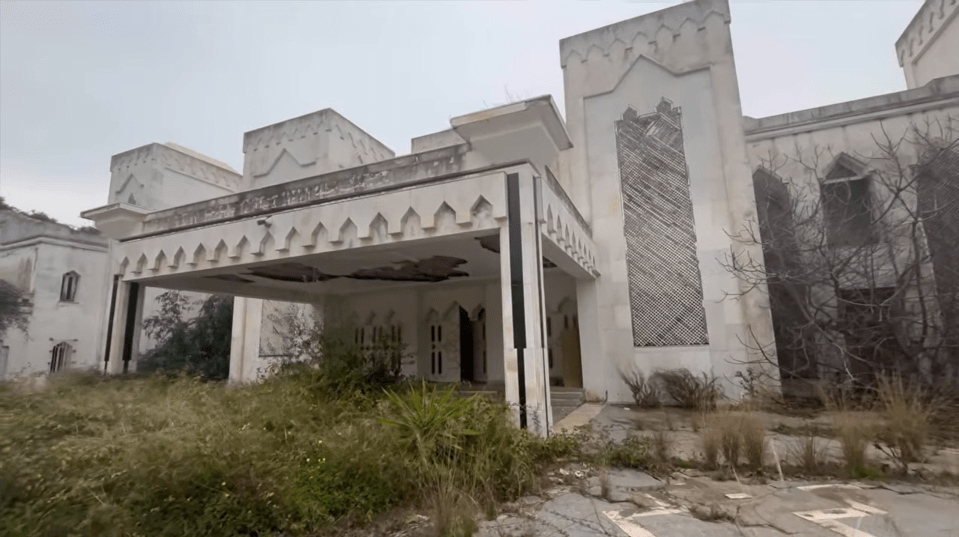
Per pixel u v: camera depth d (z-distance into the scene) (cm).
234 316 1591
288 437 461
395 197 715
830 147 1188
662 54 1183
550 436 587
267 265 881
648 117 1173
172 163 2019
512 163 656
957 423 690
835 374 1022
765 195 1208
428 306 1355
